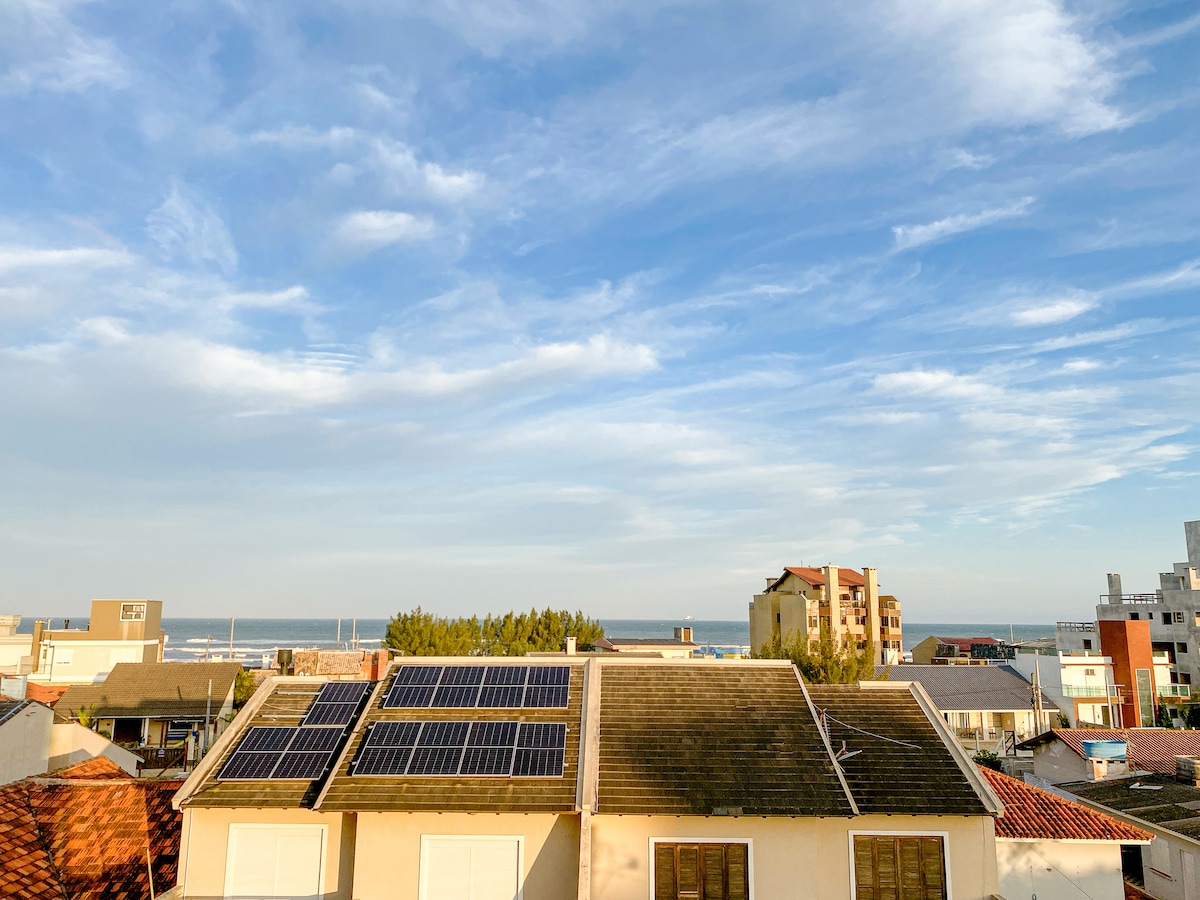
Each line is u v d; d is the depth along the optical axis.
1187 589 85.44
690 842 21.52
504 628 57.38
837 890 21.66
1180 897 27.27
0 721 24.77
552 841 21.56
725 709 25.75
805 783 22.62
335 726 25.08
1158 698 75.12
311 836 22.02
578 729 24.62
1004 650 116.31
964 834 22.09
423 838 21.55
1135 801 31.73
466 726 24.47
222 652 182.88
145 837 23.81
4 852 21.09
